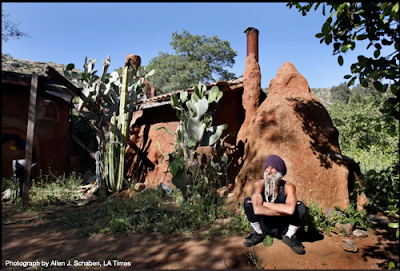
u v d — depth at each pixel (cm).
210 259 334
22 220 516
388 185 267
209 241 388
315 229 406
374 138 1093
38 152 928
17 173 664
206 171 595
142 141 851
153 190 655
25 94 938
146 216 482
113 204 596
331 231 411
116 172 728
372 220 443
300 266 314
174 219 458
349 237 394
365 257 334
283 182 364
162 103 798
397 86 220
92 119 781
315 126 520
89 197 684
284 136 519
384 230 416
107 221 494
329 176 477
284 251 350
